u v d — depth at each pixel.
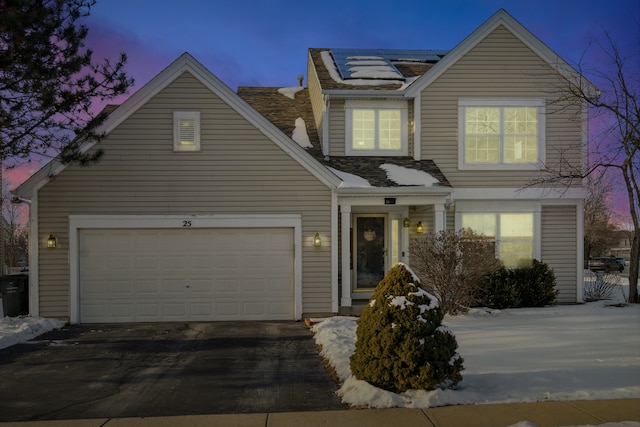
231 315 12.16
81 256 11.94
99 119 9.78
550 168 14.02
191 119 12.07
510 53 14.20
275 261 12.27
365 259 14.80
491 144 14.20
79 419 5.68
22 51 8.30
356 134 14.45
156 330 11.02
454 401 5.95
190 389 6.78
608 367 7.32
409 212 14.74
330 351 8.42
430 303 6.30
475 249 11.83
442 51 18.83
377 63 16.64
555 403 5.91
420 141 14.10
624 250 57.06
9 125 8.63
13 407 6.11
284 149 12.22
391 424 5.38
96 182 11.90
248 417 5.68
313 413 5.77
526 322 11.06
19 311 12.73
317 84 15.70
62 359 8.48
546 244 14.37
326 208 12.31
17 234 38.62
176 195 12.03
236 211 12.14
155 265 12.07
